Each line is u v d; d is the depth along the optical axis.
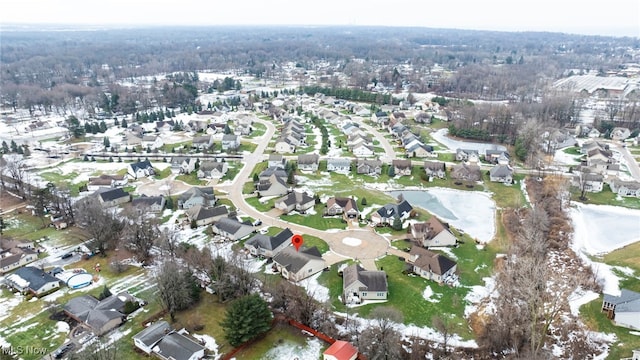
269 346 57.78
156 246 82.81
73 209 94.69
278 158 129.88
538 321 62.31
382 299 67.69
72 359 52.22
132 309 64.31
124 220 85.81
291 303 63.16
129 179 121.31
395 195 112.50
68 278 72.94
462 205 106.75
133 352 56.53
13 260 76.56
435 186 118.69
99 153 146.12
